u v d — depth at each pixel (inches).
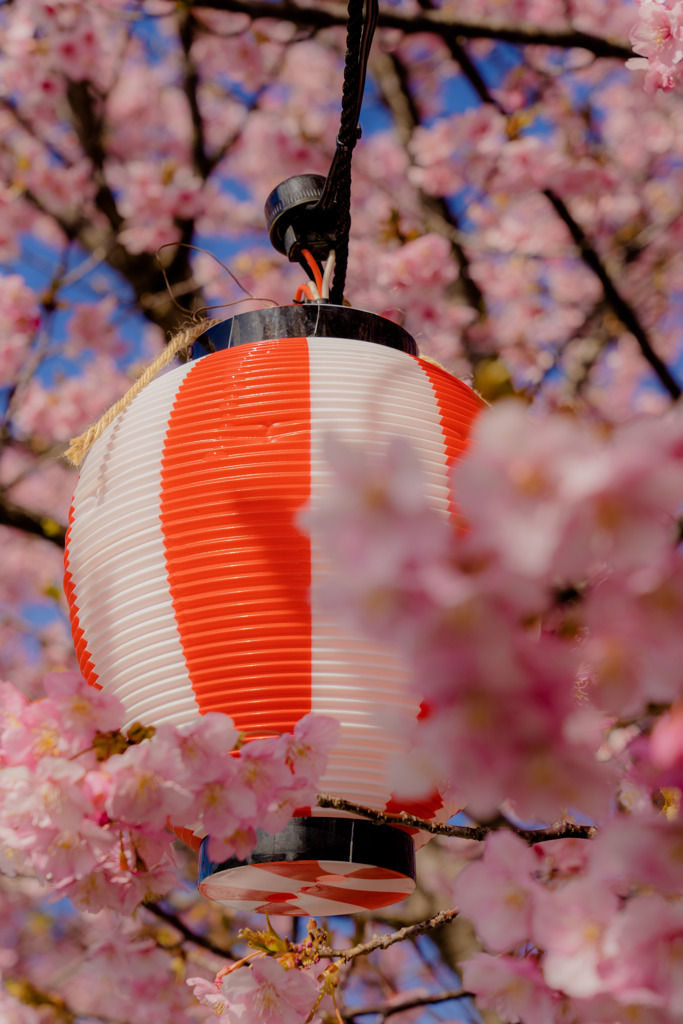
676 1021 32.5
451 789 49.8
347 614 22.7
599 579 25.1
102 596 51.9
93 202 226.2
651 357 150.6
